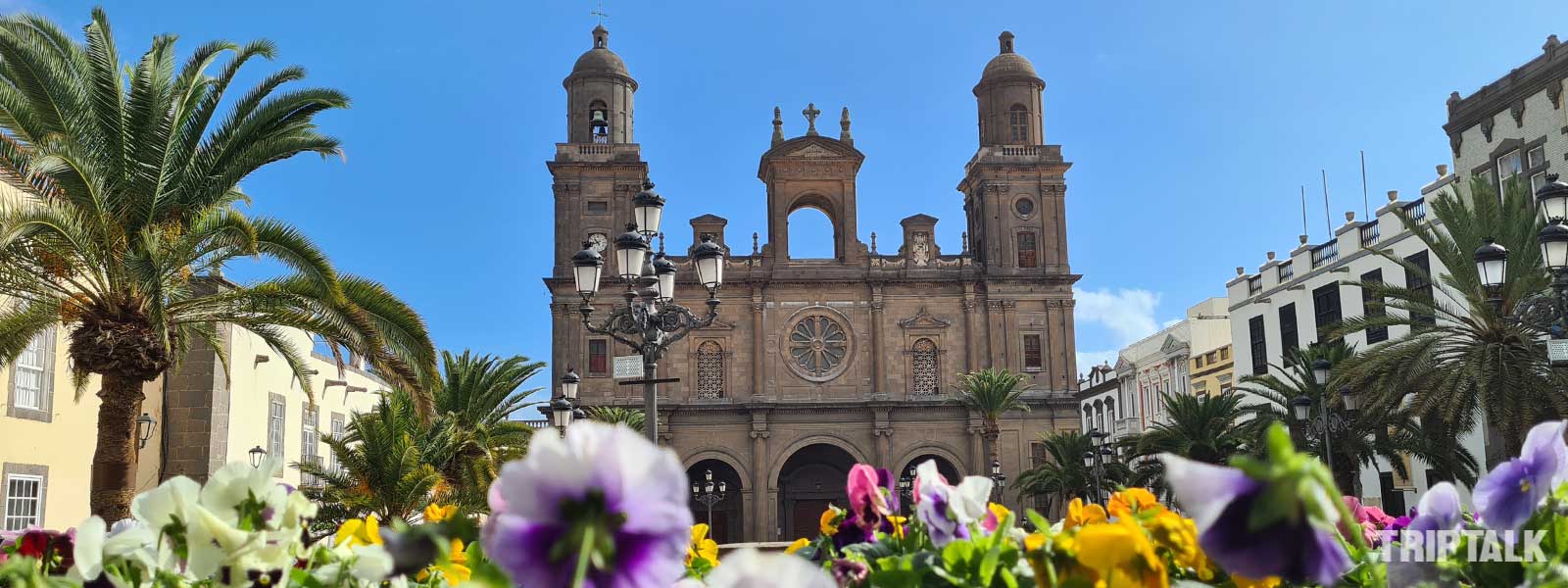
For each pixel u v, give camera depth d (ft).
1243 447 124.77
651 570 5.41
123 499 62.39
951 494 9.39
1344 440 105.70
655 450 5.62
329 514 94.53
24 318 62.85
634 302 64.18
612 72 213.25
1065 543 7.27
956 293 209.26
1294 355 138.10
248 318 67.97
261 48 65.10
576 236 201.98
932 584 8.16
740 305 206.18
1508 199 85.71
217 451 110.63
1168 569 9.07
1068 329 205.98
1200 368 209.56
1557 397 79.25
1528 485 7.85
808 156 211.20
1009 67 220.23
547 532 5.41
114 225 61.11
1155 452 140.67
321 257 63.52
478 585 5.44
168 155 63.00
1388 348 91.76
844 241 208.95
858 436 202.59
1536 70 116.47
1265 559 5.54
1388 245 139.33
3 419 84.94
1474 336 86.63
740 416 201.46
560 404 94.22
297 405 145.18
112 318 62.85
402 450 94.63
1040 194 210.79
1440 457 104.94
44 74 59.06
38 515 89.15
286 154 64.95
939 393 205.05
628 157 205.87
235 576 7.95
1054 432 195.21
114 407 62.59
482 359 126.41
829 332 206.80
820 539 11.94
